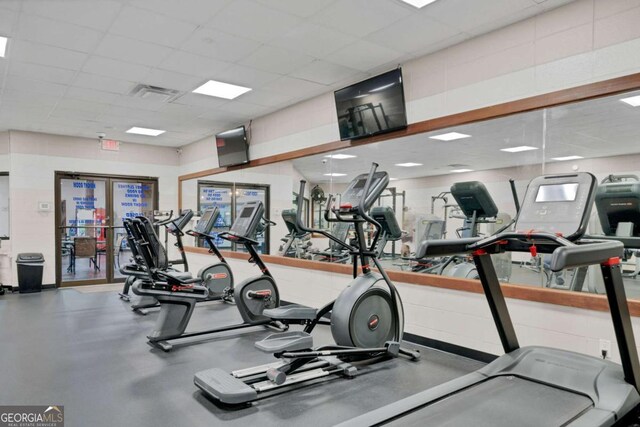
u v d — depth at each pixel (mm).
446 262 4449
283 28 3822
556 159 3955
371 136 4930
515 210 4215
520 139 4156
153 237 4625
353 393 3217
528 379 2635
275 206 6805
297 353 3357
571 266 1988
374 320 3932
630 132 3654
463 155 4605
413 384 3396
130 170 9250
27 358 4031
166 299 4449
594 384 2457
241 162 7301
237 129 7270
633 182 3455
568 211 2615
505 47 3738
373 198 3867
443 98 4223
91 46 4211
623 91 3076
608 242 2506
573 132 3865
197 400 3105
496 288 2965
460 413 2230
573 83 3299
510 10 3451
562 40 3369
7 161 7945
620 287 2430
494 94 3809
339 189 5719
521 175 4156
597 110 3557
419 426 2117
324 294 5703
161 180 9664
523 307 3648
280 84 5363
